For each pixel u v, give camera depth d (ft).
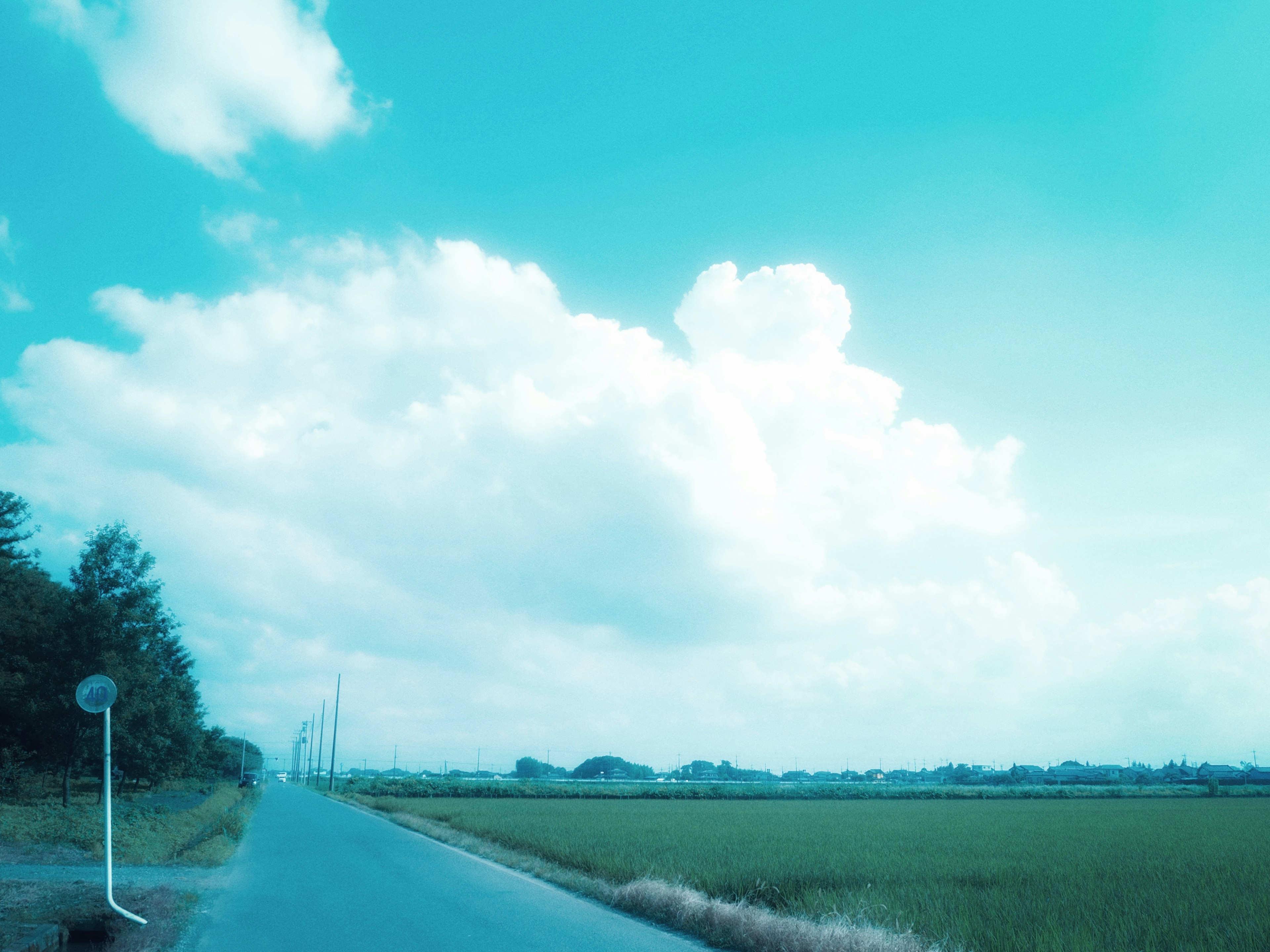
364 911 44.55
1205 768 572.51
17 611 116.37
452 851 80.64
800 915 43.09
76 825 80.59
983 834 110.52
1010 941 37.58
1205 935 41.45
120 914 38.78
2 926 35.37
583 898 50.85
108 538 105.29
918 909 45.91
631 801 272.10
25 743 112.37
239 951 34.50
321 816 140.87
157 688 125.59
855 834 108.27
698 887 53.47
